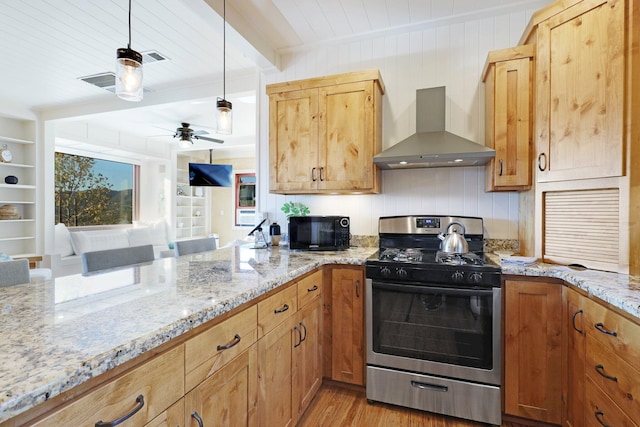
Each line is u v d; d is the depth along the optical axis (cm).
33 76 347
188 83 364
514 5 231
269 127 265
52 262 452
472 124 246
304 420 189
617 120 157
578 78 171
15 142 453
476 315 185
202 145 636
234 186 781
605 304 132
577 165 172
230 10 230
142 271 163
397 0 223
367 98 239
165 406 86
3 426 54
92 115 435
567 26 176
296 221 248
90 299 111
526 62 205
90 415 68
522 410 180
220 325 109
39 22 247
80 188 554
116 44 280
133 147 591
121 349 72
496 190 220
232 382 115
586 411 146
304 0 223
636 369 111
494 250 241
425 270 193
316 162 251
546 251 192
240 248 272
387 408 201
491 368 183
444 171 255
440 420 190
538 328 176
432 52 257
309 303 189
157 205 674
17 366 63
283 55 298
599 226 168
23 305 104
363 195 276
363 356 211
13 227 451
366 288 207
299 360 174
